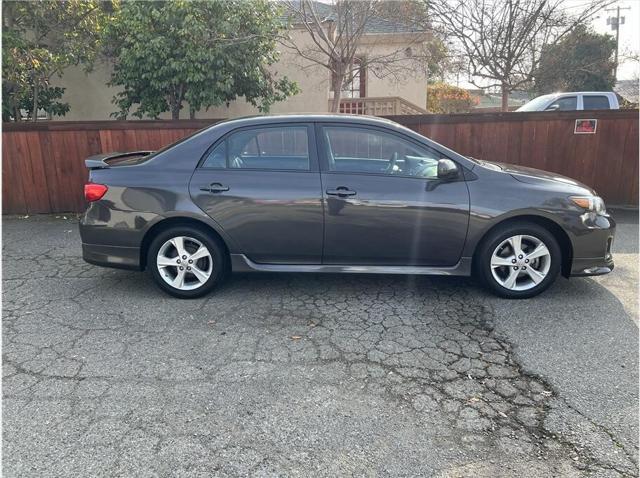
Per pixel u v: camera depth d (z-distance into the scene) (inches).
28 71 329.4
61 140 284.7
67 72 446.9
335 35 425.1
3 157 283.7
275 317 149.5
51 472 85.4
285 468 86.7
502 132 288.8
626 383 112.0
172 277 165.3
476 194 153.0
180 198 156.9
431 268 159.0
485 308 154.3
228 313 152.7
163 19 327.0
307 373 117.6
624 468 86.2
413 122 291.3
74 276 189.6
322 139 158.1
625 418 99.7
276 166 158.2
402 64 529.7
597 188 292.5
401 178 154.9
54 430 96.8
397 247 156.3
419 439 94.2
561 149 288.7
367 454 90.3
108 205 160.1
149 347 130.9
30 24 339.0
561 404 104.6
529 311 151.5
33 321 147.7
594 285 173.0
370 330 140.1
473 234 154.1
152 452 90.7
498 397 107.3
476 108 834.2
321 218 154.9
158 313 153.1
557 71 441.4
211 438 94.6
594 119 282.4
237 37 345.4
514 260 157.5
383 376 116.0
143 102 372.8
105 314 152.6
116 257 162.9
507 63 423.5
